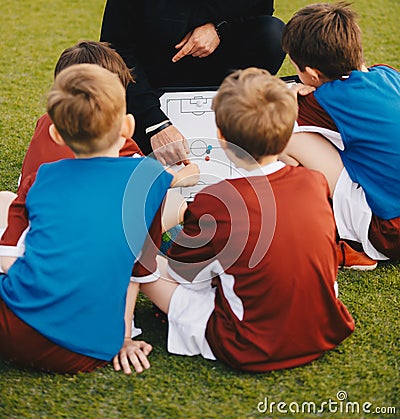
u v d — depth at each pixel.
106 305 1.81
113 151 1.92
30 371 1.88
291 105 1.84
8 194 2.18
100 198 1.83
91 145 1.86
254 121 1.79
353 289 2.23
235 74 1.90
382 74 2.32
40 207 1.85
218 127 1.87
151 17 2.62
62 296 1.78
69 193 1.84
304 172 1.91
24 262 1.83
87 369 1.87
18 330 1.80
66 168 1.88
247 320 1.84
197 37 2.66
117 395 1.79
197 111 2.60
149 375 1.86
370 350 1.95
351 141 2.27
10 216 1.95
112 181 1.85
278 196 1.84
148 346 1.94
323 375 1.85
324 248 1.84
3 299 1.82
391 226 2.28
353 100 2.25
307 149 2.33
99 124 1.82
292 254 1.80
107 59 2.30
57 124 1.84
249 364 1.83
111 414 1.73
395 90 2.29
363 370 1.87
